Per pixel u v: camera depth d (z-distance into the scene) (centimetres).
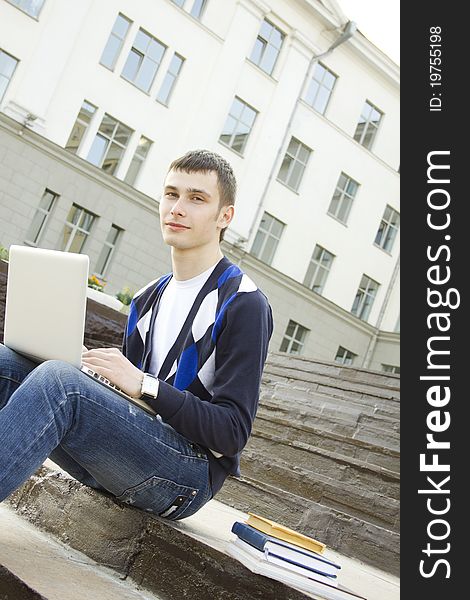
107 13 1673
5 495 153
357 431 468
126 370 173
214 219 201
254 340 183
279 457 379
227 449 178
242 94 1911
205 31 1823
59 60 1609
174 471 179
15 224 1557
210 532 201
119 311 721
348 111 2139
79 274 170
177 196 200
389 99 2211
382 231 2252
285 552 159
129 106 1719
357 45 2083
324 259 2130
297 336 2073
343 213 2166
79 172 1627
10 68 1570
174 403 172
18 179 1555
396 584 267
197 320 195
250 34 1900
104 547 187
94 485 198
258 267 1953
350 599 161
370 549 300
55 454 198
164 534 177
